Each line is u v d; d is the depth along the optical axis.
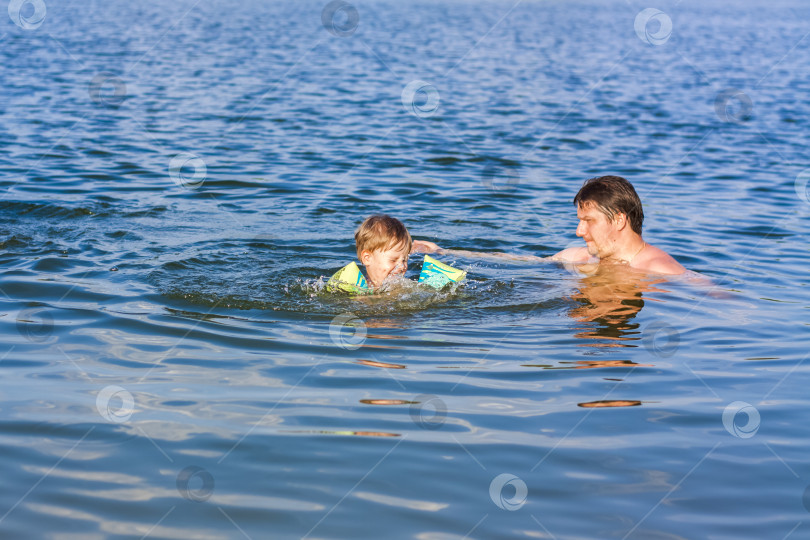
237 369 3.64
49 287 4.75
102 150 9.48
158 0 48.84
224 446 2.94
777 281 5.33
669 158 9.93
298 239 6.24
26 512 2.53
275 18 35.41
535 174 8.98
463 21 38.41
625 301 4.84
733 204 7.73
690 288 5.13
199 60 18.94
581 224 5.73
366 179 8.52
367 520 2.52
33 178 8.00
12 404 3.24
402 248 4.99
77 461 2.82
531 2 68.31
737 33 34.03
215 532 2.44
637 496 2.68
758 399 3.46
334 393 3.41
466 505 2.61
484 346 4.04
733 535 2.47
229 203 7.41
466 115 12.82
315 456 2.89
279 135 10.78
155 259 5.46
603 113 13.37
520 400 3.40
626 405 3.37
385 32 29.56
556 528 2.50
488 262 5.76
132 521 2.49
